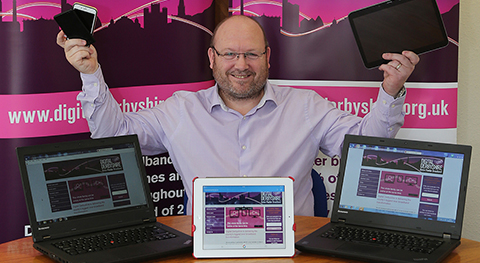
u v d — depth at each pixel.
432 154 1.21
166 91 2.09
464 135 2.34
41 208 1.14
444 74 2.13
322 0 2.10
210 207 1.11
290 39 2.13
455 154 1.19
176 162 1.88
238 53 1.75
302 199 1.83
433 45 1.53
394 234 1.17
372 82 2.13
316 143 1.88
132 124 1.81
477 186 2.31
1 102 1.87
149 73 2.06
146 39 2.04
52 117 1.93
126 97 2.03
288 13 2.12
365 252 1.05
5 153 1.89
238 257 1.09
